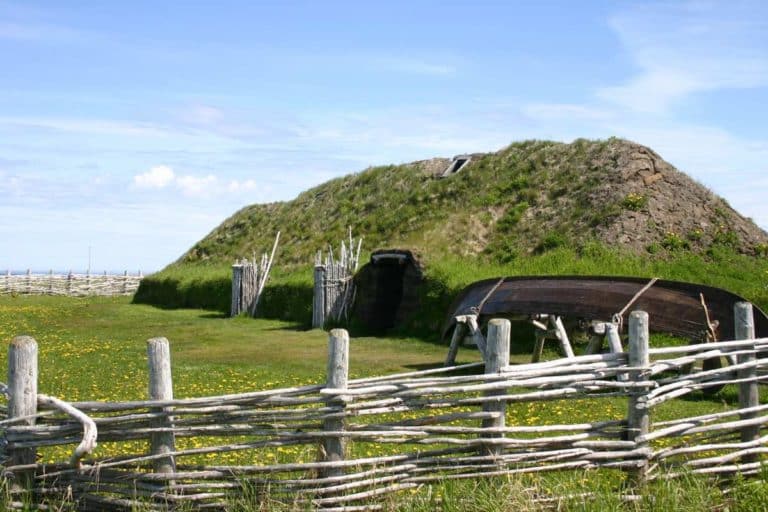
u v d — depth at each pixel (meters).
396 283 24.69
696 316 12.03
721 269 23.16
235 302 30.14
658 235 24.69
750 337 7.57
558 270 23.09
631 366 6.75
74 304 38.12
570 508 6.02
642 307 12.66
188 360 16.81
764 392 11.96
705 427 7.12
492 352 6.45
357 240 33.25
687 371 10.49
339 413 5.97
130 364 15.55
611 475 6.67
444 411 9.71
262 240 41.25
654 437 6.72
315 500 5.83
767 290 20.52
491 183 31.89
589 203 26.80
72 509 5.84
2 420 6.11
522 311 14.45
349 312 24.95
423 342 20.53
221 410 5.95
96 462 5.93
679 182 27.12
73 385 12.77
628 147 28.75
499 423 6.36
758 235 25.75
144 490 5.91
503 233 28.06
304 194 44.50
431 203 32.91
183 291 36.00
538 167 31.30
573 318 15.30
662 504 6.02
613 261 23.30
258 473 6.05
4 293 47.69
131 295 48.91
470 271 22.67
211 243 44.75
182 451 5.95
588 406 10.82
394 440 6.15
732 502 6.43
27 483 5.93
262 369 15.16
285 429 6.02
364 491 6.00
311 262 34.38
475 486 6.00
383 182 38.91
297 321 27.38
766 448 7.21
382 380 6.39
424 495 5.98
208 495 5.84
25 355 5.91
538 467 6.31
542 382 6.46
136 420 5.89
